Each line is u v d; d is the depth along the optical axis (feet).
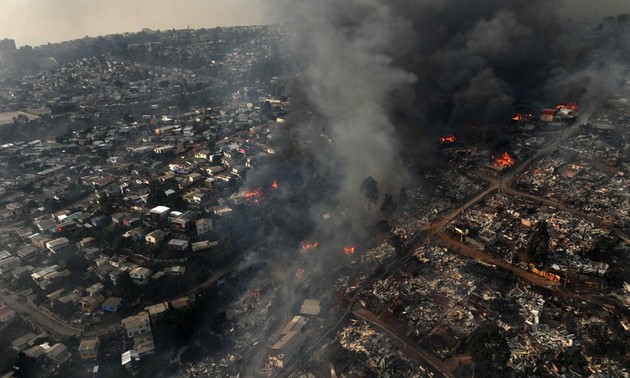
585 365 228.84
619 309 262.47
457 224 360.07
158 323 286.87
